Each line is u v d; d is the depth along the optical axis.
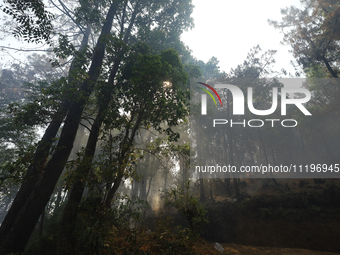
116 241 5.61
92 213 5.44
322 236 9.33
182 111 7.93
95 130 8.57
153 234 5.99
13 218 9.09
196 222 5.86
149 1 13.78
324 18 17.62
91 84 8.88
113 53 9.54
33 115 8.48
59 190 14.83
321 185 14.88
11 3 6.84
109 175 6.34
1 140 13.96
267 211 11.97
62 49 9.52
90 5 13.09
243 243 10.22
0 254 6.96
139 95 7.39
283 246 9.45
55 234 8.30
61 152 8.98
